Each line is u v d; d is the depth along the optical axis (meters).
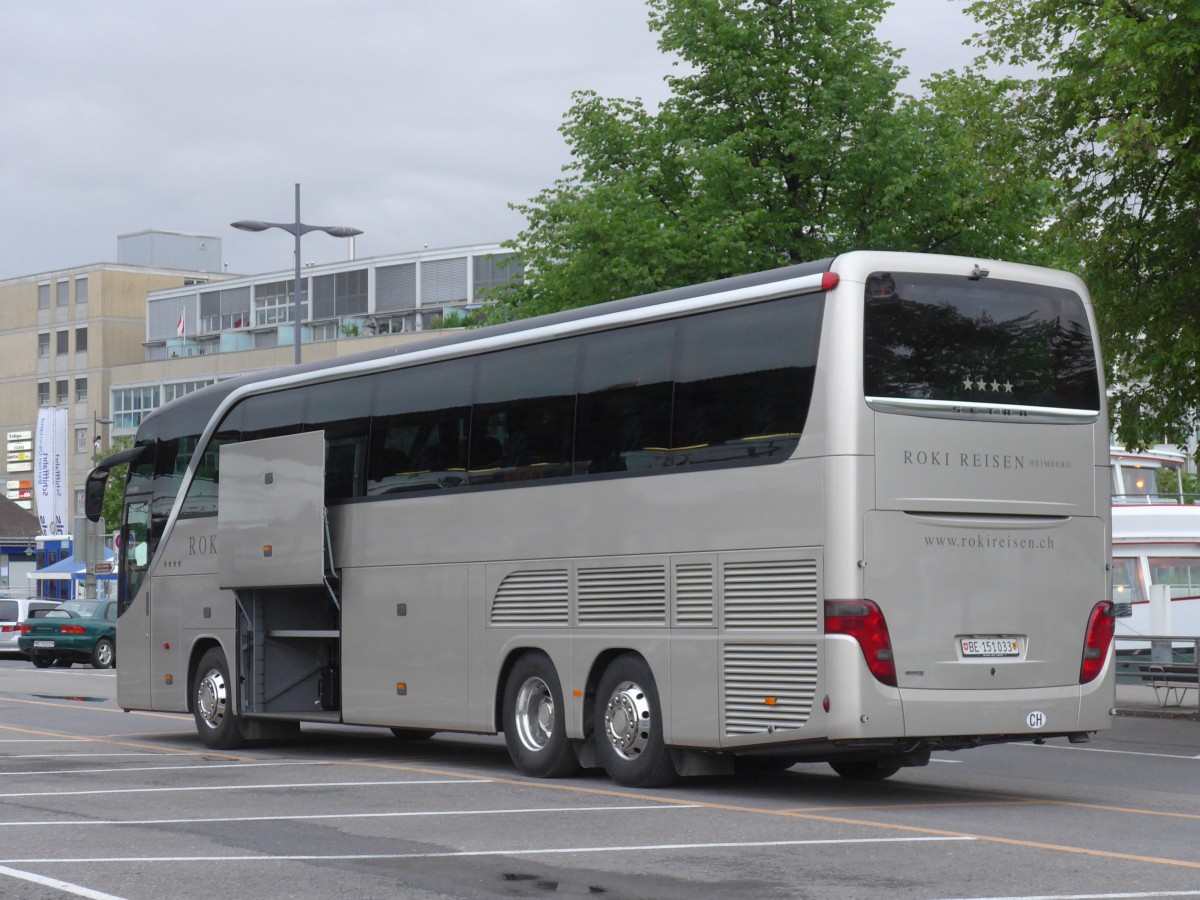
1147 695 31.12
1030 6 24.80
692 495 15.02
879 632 13.70
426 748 21.42
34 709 29.98
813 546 13.91
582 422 16.28
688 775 16.16
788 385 14.27
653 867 10.62
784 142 35.66
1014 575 14.42
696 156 34.84
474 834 12.27
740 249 34.06
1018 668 14.36
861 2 36.62
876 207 35.78
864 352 13.91
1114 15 22.55
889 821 12.96
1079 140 24.41
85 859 11.20
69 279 127.94
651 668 15.32
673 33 36.84
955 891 9.63
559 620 16.33
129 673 23.05
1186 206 24.05
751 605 14.41
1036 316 14.84
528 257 37.50
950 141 34.31
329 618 19.80
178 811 14.00
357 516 19.08
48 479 104.19
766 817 13.20
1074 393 14.97
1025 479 14.55
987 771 18.03
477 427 17.56
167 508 22.62
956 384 14.29
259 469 20.41
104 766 18.56
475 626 17.33
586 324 16.36
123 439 89.31
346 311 114.06
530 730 16.80
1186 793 15.59
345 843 11.84
